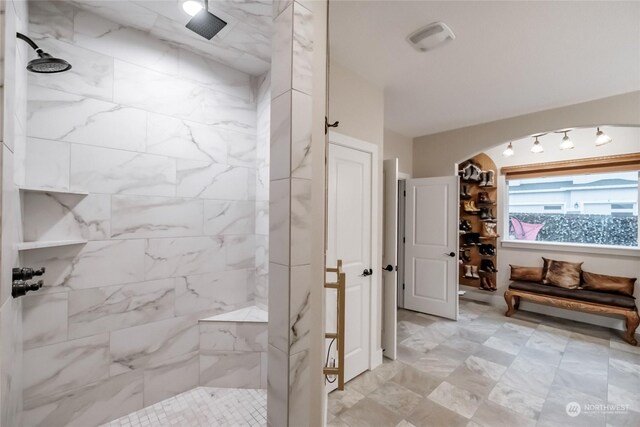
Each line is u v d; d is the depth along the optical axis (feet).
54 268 5.24
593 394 6.89
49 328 5.18
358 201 7.93
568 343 9.70
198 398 6.56
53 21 5.26
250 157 8.05
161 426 5.71
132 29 6.15
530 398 6.76
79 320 5.48
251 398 6.61
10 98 2.31
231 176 7.67
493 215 14.21
